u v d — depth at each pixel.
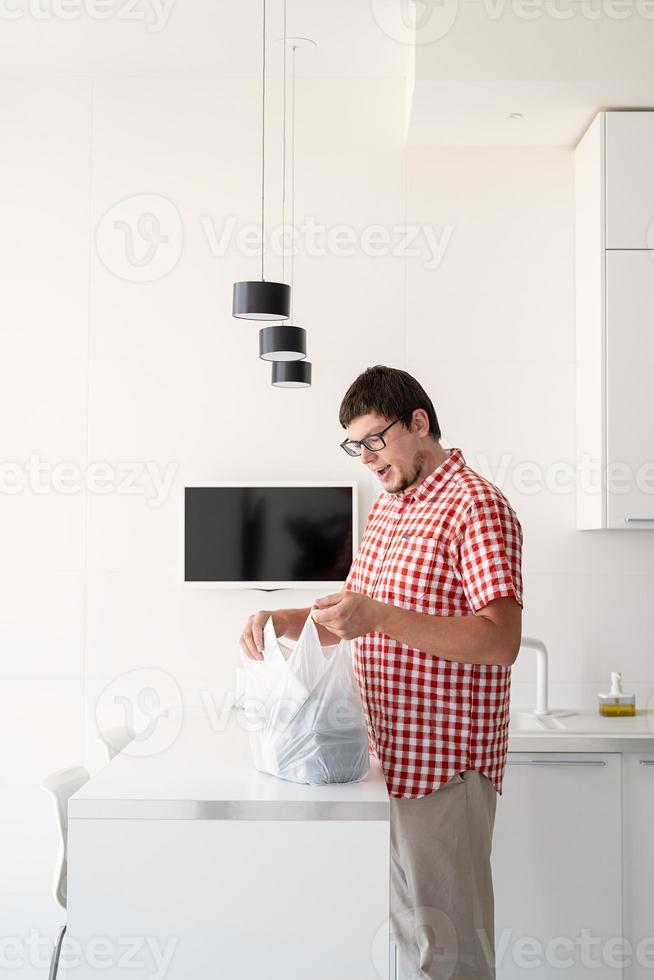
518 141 3.03
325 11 2.73
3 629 3.02
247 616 3.02
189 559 2.98
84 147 3.10
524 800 2.52
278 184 3.09
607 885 2.51
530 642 2.82
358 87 3.10
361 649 1.82
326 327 3.06
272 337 2.47
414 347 3.05
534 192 3.07
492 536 1.71
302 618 1.92
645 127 2.78
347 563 2.97
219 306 3.07
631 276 2.77
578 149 3.01
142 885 1.44
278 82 3.10
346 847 1.43
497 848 2.52
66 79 3.11
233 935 1.43
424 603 1.76
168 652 3.02
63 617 3.03
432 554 1.76
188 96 3.09
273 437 3.05
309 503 2.99
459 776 1.74
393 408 1.81
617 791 2.52
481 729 1.74
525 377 3.04
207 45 2.92
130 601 3.03
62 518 3.04
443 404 3.04
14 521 3.04
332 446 3.04
